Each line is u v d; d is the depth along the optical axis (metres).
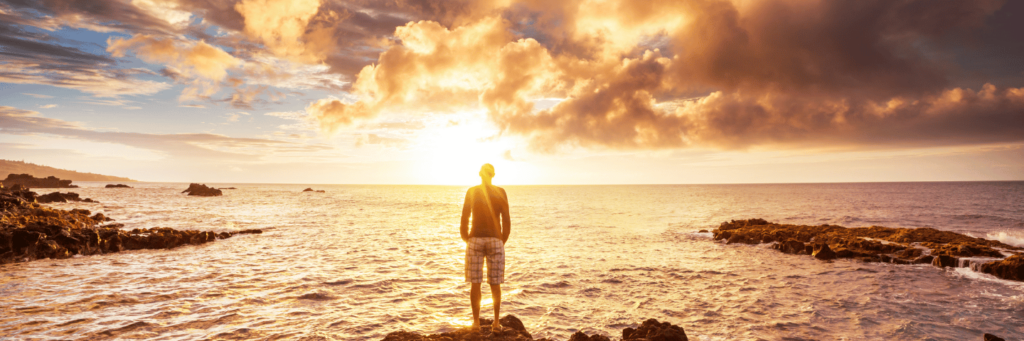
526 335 6.32
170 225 32.66
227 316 9.68
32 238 17.41
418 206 64.25
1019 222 36.97
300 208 56.03
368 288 12.64
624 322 10.01
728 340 8.88
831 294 12.80
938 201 69.81
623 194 128.00
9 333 8.28
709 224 36.91
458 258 18.27
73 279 13.50
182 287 12.47
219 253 19.39
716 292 12.97
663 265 17.38
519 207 63.47
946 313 10.97
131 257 18.20
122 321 9.18
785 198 88.50
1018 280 14.77
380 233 28.28
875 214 45.47
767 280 14.73
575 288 13.23
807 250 20.88
